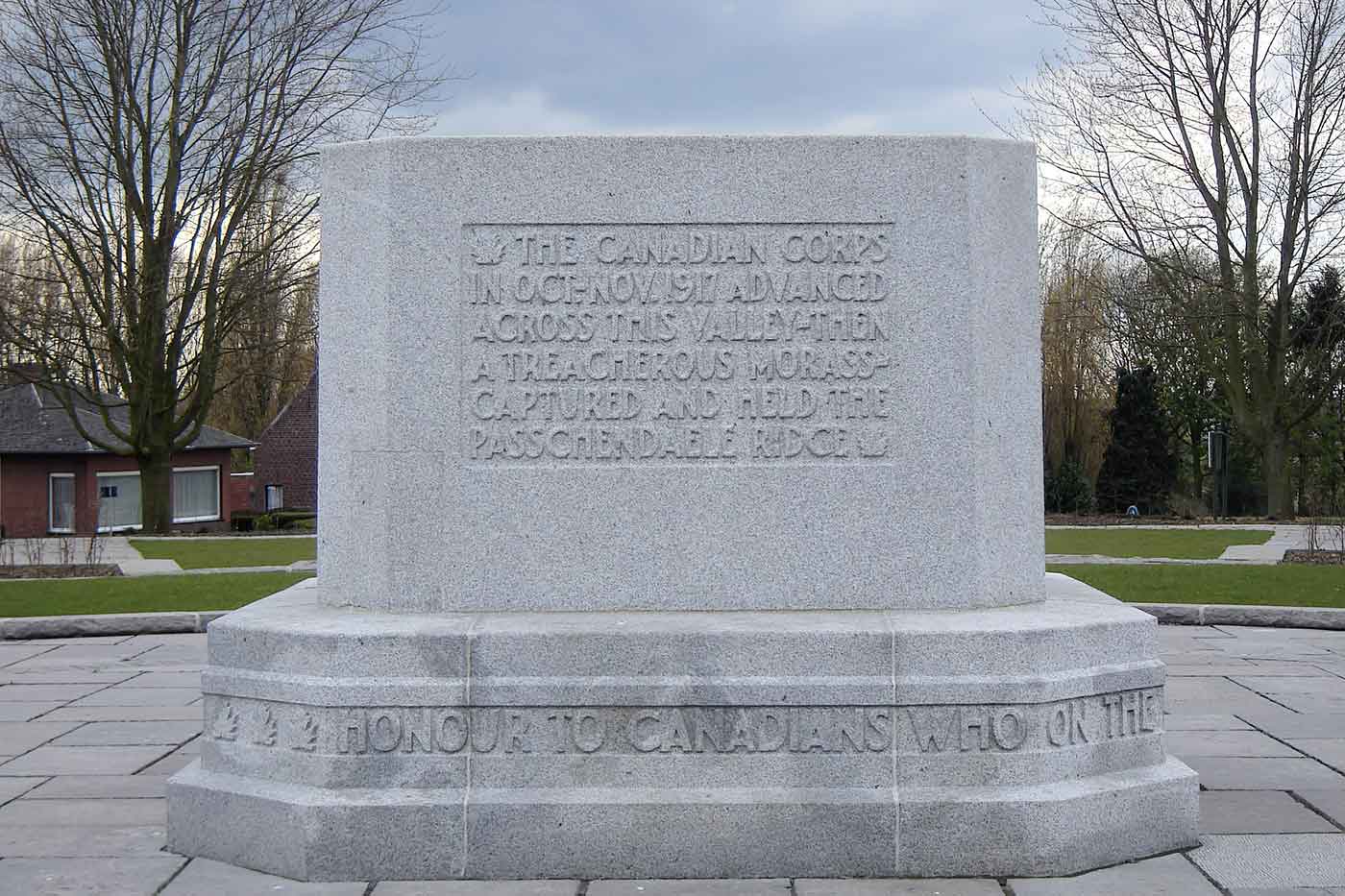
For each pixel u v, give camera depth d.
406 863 4.98
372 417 5.67
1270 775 6.56
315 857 4.97
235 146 27.94
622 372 5.66
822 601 5.62
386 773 5.11
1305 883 4.89
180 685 9.59
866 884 4.91
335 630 5.20
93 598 13.88
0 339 29.11
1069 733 5.23
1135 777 5.30
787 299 5.68
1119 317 40.19
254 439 56.12
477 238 5.67
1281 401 29.86
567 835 5.00
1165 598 13.25
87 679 9.88
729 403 5.66
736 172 5.68
